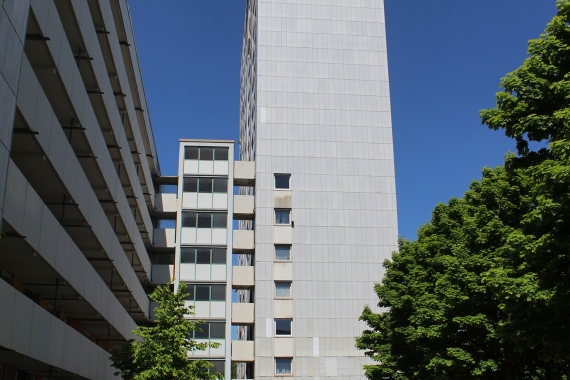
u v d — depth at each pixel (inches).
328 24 2059.5
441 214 1181.1
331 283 1796.3
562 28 661.9
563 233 586.9
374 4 2105.1
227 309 1779.0
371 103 1994.3
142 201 1630.2
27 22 622.2
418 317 1067.9
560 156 572.4
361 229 1861.5
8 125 572.7
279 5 2058.3
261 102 1950.1
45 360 762.8
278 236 1823.3
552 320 649.6
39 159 751.7
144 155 1649.9
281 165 1893.5
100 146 1068.5
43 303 999.6
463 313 941.8
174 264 1937.7
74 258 887.7
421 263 1170.0
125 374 1016.2
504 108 696.4
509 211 917.8
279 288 1781.5
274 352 1710.1
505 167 712.4
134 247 1505.9
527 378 941.8
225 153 1945.1
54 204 900.6
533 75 669.3
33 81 670.5
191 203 1883.6
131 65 1390.3
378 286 1300.4
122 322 1333.7
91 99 1088.8
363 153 1940.2
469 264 916.0
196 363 1051.3
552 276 620.1
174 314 1082.7
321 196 1877.5
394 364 1211.9
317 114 1958.7
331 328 1750.7
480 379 967.6
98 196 1216.2
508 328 703.7
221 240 1854.1
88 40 944.3
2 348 629.0
